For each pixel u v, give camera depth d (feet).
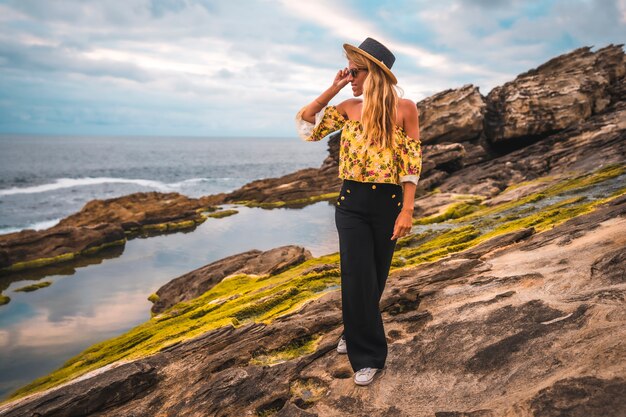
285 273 27.17
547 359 9.70
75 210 93.86
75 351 26.53
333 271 21.94
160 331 20.47
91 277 41.29
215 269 32.19
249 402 10.66
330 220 61.72
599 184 37.09
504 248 19.70
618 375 8.26
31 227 73.87
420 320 13.44
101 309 33.19
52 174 190.80
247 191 82.48
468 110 74.69
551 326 10.96
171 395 11.62
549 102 70.90
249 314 18.84
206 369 12.53
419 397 9.82
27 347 27.14
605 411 7.55
